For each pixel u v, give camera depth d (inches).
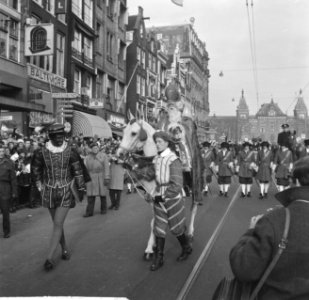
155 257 221.5
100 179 390.3
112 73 1320.1
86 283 200.2
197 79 3029.0
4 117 673.0
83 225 343.9
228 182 535.8
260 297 90.4
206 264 227.5
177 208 219.8
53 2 880.9
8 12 696.4
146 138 225.5
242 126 4766.2
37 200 434.3
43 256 247.8
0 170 295.6
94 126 932.6
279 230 88.7
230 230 312.3
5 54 694.5
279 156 531.5
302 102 4566.9
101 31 1227.2
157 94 1734.7
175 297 181.6
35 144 444.5
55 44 886.4
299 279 85.7
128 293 186.5
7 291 190.5
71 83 962.7
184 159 252.4
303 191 92.7
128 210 418.6
